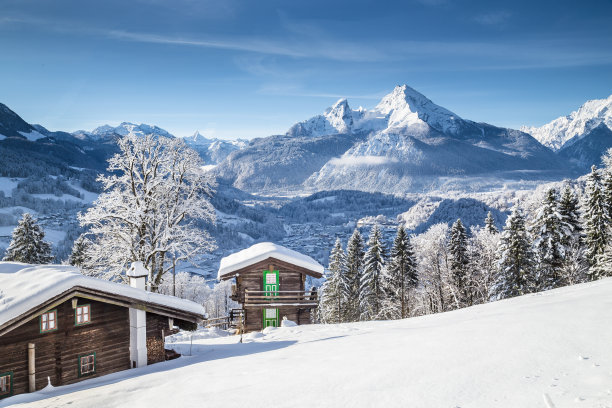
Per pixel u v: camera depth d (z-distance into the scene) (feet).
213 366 37.91
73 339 49.96
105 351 52.49
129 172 91.56
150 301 54.29
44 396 41.29
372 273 163.32
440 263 164.66
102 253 89.56
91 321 51.62
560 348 22.50
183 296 242.99
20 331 46.01
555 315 31.01
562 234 127.75
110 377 48.19
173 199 98.37
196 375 33.55
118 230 89.40
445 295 163.53
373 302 164.76
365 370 25.34
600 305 32.09
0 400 40.11
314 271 91.91
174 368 45.11
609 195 126.52
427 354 26.53
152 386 32.42
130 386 34.04
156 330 56.39
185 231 95.50
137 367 53.52
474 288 160.86
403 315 152.35
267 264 91.30
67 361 49.24
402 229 158.10
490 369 21.17
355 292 175.63
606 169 133.39
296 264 91.35
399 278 158.92
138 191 94.27
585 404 14.75
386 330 46.24
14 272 56.59
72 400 31.91
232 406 22.22
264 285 91.56
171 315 56.65
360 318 165.78
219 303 300.61
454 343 28.19
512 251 128.36
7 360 45.01
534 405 15.74
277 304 88.02
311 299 90.12
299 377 26.32
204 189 102.37
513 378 19.31
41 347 47.50
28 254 152.56
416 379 21.68
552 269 126.72
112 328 53.36
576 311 31.19
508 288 129.39
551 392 16.74
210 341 71.87
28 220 154.10
